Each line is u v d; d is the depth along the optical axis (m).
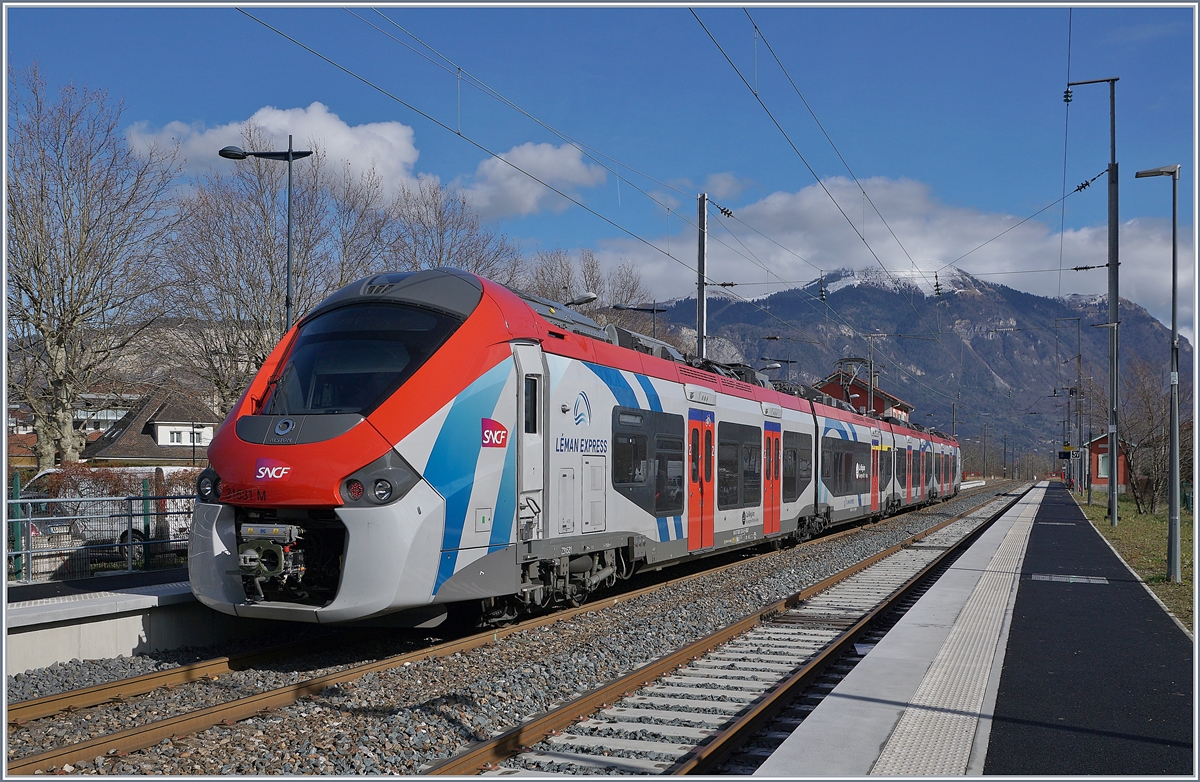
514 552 10.45
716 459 16.45
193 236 30.39
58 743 6.83
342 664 9.64
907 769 6.13
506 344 10.50
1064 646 10.62
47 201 27.70
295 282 30.31
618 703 8.00
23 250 27.22
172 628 10.30
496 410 10.20
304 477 9.07
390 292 10.43
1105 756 6.62
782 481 20.27
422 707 7.54
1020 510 44.34
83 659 9.35
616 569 13.49
